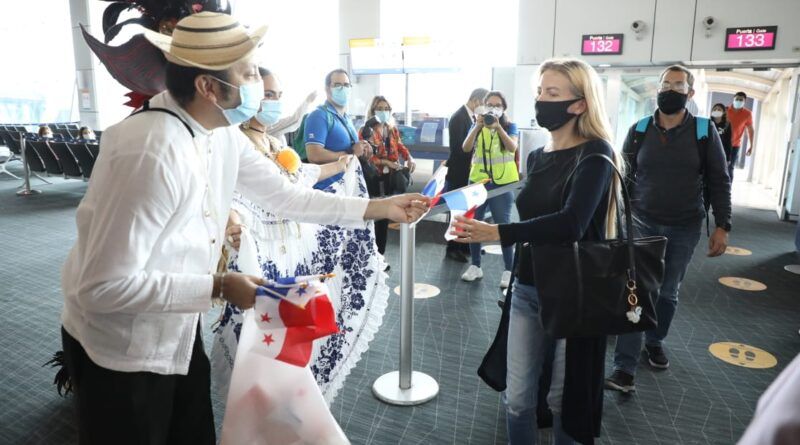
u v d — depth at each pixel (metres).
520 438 1.62
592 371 1.51
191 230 1.23
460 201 1.61
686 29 6.38
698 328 3.22
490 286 3.89
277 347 1.28
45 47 12.90
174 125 1.13
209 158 1.26
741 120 6.97
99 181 1.09
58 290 3.70
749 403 2.40
